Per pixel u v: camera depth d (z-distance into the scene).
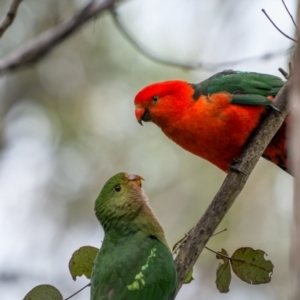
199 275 13.84
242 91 9.55
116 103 17.20
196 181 15.89
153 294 7.58
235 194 7.97
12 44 17.25
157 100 9.91
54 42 12.48
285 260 14.23
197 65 11.66
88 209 16.22
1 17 17.34
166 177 16.14
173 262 7.76
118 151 16.70
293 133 4.72
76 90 17.50
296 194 4.45
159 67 16.97
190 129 9.65
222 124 9.30
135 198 8.41
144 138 16.80
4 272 14.96
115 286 7.62
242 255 7.66
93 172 16.53
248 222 14.84
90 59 17.69
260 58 11.49
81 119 17.16
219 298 13.48
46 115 17.31
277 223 14.74
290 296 4.30
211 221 7.77
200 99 9.57
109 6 12.30
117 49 17.56
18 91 17.48
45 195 16.38
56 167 16.67
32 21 17.50
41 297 7.41
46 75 17.66
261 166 15.46
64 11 17.58
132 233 8.22
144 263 7.73
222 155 9.66
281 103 8.46
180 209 15.61
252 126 9.16
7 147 16.92
